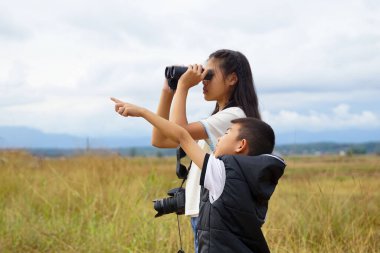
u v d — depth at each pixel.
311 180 7.93
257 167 2.70
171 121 3.08
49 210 7.41
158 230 5.95
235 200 2.68
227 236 2.70
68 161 10.93
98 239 5.78
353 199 6.53
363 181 7.33
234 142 2.88
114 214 6.42
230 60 3.30
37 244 5.82
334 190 6.54
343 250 5.39
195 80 3.14
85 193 7.61
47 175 9.45
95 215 6.75
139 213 6.58
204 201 2.81
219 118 3.18
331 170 9.62
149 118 2.91
